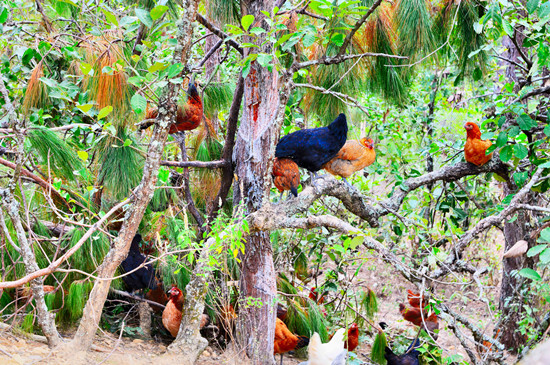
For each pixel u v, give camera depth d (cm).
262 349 389
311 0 323
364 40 453
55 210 297
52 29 417
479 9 473
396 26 441
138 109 268
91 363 304
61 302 388
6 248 343
